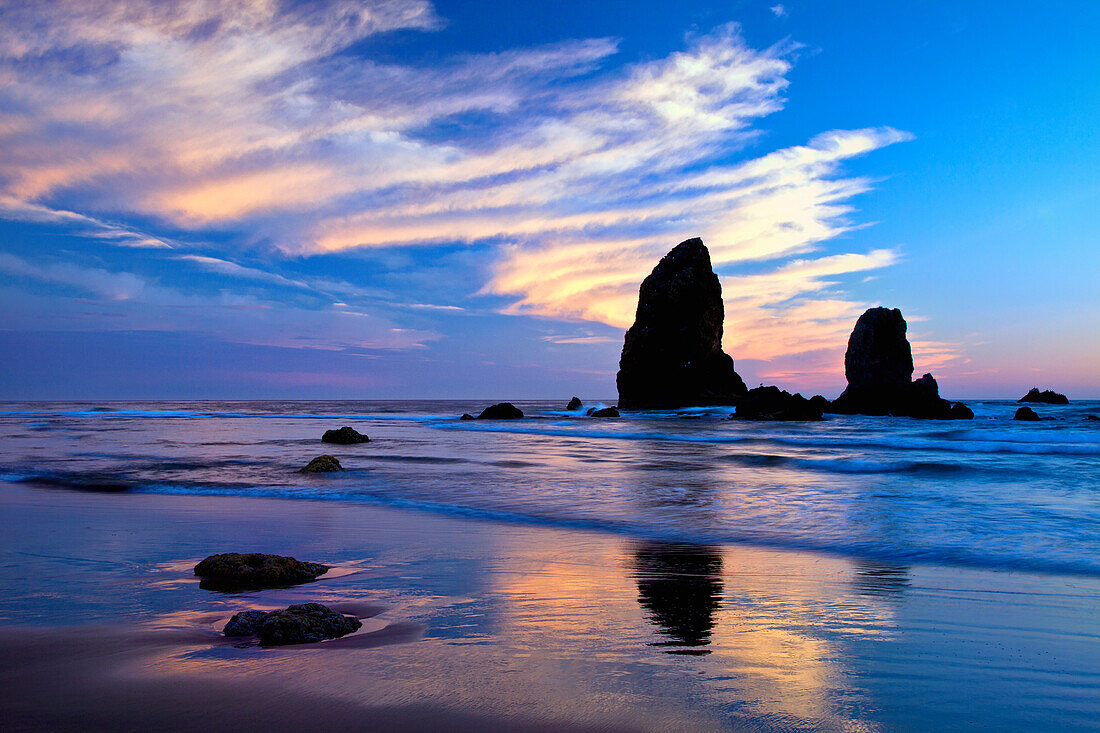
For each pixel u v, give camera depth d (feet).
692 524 34.94
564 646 15.43
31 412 220.23
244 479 52.65
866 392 201.87
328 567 24.47
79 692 12.29
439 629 16.83
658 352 252.42
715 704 12.07
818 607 19.39
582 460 71.15
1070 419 172.45
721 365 258.16
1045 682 13.52
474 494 45.65
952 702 12.42
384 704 11.82
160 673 13.33
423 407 383.86
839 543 30.12
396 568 24.54
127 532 31.40
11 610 18.48
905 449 87.51
